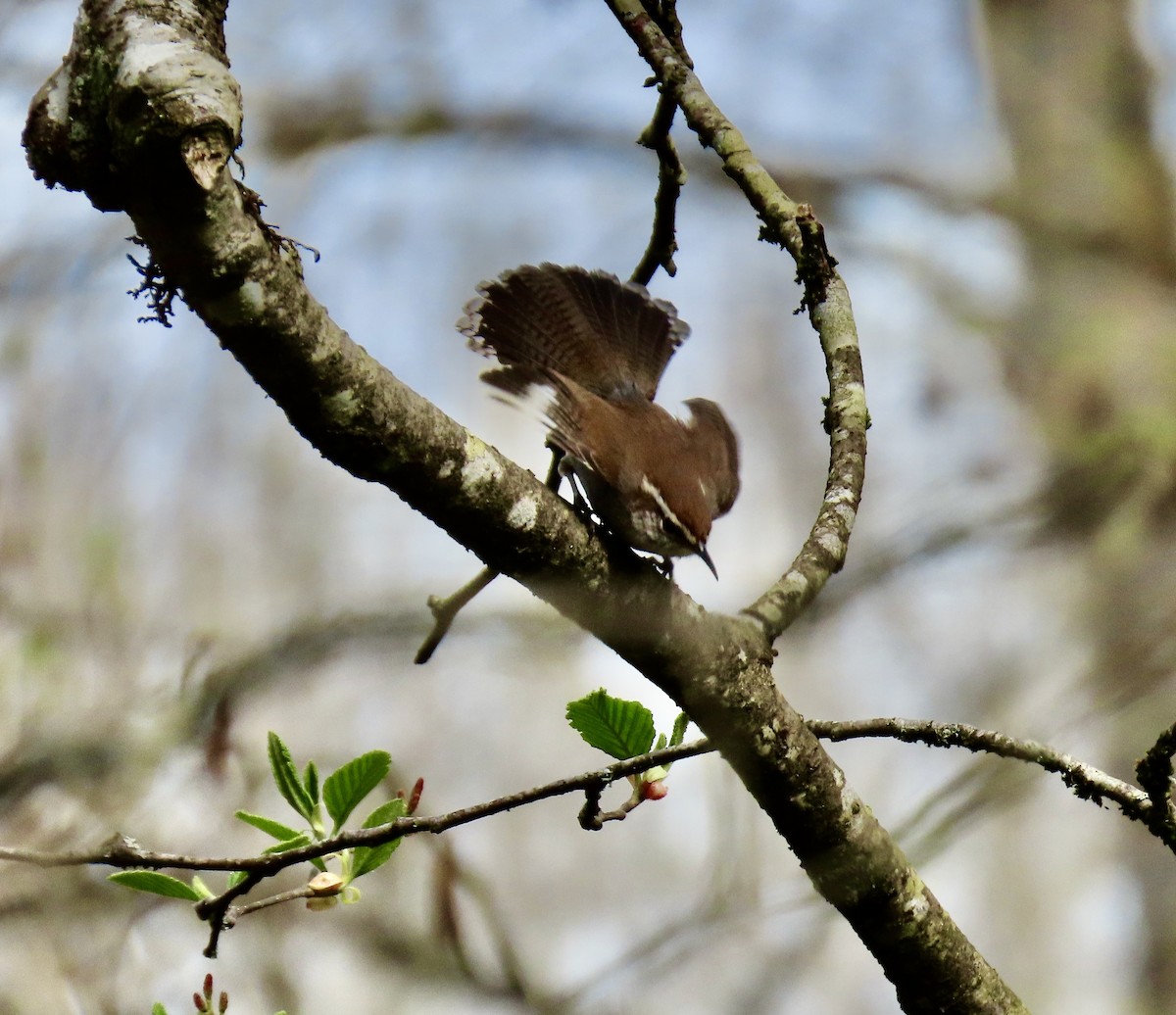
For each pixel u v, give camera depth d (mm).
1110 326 16078
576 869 18250
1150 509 15758
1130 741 14961
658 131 6332
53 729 11484
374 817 4852
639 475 6535
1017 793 12742
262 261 3818
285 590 16469
